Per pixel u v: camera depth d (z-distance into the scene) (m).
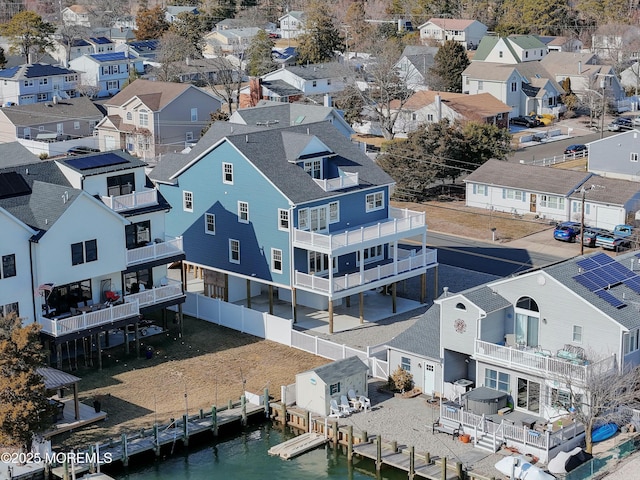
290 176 63.19
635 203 84.62
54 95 136.50
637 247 77.31
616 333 46.62
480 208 92.44
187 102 117.94
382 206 67.50
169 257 61.41
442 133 96.12
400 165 94.38
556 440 45.38
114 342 60.25
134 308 57.53
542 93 133.12
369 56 156.38
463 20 187.62
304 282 61.97
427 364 52.50
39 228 54.78
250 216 64.12
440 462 45.28
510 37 156.88
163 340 60.81
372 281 62.84
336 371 50.88
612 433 47.44
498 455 46.03
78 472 45.06
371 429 48.81
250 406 51.22
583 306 47.44
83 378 55.03
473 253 78.62
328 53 164.00
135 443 47.44
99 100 153.25
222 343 60.44
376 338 60.75
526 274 49.19
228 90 132.88
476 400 48.09
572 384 46.03
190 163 66.75
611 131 127.12
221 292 67.38
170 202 68.94
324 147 66.06
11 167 58.62
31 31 171.12
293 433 50.19
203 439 49.25
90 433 48.56
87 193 55.97
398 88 121.00
